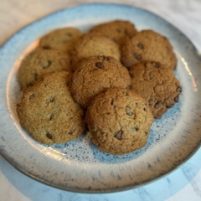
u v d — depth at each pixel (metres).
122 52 0.40
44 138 0.34
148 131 0.34
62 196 0.31
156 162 0.32
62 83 0.36
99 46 0.40
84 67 0.36
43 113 0.35
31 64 0.40
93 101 0.34
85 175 0.31
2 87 0.39
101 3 0.47
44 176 0.31
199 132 0.34
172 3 0.52
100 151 0.33
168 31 0.45
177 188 0.32
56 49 0.41
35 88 0.36
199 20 0.49
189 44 0.42
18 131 0.35
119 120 0.32
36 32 0.45
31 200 0.31
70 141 0.34
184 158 0.32
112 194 0.32
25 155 0.33
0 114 0.36
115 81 0.35
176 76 0.40
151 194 0.32
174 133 0.35
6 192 0.32
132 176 0.31
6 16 0.50
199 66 0.40
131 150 0.33
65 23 0.47
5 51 0.42
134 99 0.34
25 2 0.52
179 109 0.37
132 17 0.47
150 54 0.39
